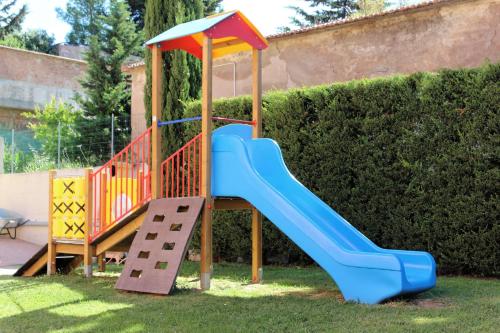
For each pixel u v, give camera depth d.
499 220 7.82
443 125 8.26
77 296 6.75
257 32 8.01
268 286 7.48
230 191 7.21
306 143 9.67
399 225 8.63
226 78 14.78
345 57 12.68
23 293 7.13
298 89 9.81
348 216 9.14
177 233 6.99
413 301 6.04
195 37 8.16
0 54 23.91
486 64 7.97
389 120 8.77
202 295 6.68
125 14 25.59
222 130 8.38
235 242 10.55
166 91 11.78
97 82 23.09
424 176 8.41
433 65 11.43
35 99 24.98
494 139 7.82
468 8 11.04
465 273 8.37
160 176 7.86
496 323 4.79
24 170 16.98
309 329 4.75
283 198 6.71
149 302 6.21
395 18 11.95
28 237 14.55
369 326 4.79
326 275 8.53
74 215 8.92
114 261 11.48
